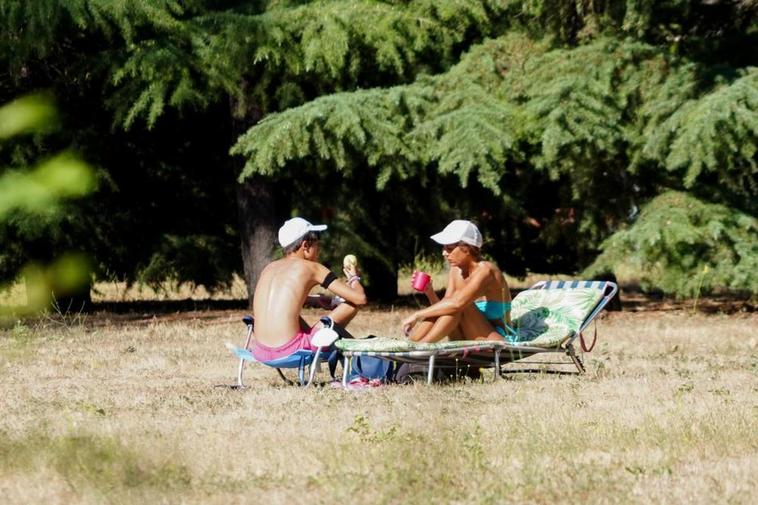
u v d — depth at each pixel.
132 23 69.25
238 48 70.19
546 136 65.56
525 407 32.91
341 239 76.81
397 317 69.19
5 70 74.31
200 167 83.12
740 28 72.94
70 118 74.12
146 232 80.75
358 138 68.50
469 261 40.22
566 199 73.69
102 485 23.75
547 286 42.97
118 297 95.62
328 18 70.50
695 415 30.84
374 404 34.00
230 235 85.25
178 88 70.12
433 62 75.50
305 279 38.91
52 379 43.41
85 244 76.88
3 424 31.94
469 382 39.50
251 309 77.88
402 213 80.00
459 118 67.00
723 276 65.56
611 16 70.06
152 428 30.39
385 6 72.31
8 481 24.88
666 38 72.81
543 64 68.62
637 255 66.12
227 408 34.22
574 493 23.22
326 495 23.08
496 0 72.75
